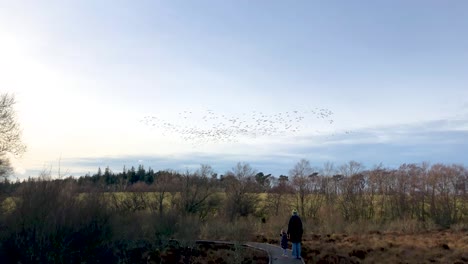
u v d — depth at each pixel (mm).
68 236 23156
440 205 61094
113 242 25875
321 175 73750
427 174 65375
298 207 66938
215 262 26469
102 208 25375
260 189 69438
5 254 21906
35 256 22031
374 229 45125
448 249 29375
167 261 26938
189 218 38781
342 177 72875
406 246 30641
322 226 47125
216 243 33500
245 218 58531
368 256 27391
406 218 54531
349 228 43969
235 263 25188
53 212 22844
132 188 60031
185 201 58094
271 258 24359
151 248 29922
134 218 31891
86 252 23984
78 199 24984
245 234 37469
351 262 25203
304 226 47281
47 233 22484
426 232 41875
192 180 61500
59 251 22641
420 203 64438
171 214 35031
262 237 38062
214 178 66625
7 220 22562
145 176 86188
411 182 66250
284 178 73688
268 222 49656
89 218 24266
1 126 30156
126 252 27672
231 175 65438
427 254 27703
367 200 68750
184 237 31984
